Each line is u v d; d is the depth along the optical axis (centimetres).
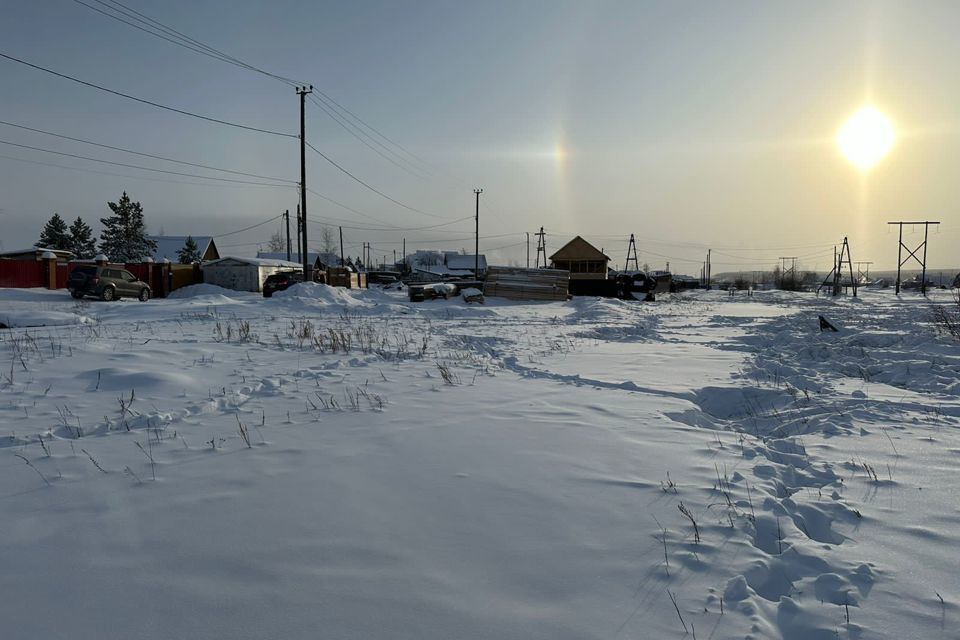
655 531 321
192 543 302
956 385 767
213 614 239
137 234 6078
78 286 2662
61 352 874
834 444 513
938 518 344
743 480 405
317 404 630
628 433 529
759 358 1084
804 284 9469
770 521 336
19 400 611
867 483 408
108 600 248
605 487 389
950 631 230
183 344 1033
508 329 1714
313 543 303
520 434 520
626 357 1101
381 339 1298
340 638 224
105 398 625
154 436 500
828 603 253
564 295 3319
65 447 466
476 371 881
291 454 452
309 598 251
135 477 398
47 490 373
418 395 687
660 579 270
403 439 498
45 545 298
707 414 682
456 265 10000
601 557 291
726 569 279
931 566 285
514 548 300
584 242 4772
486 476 408
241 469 416
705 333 1688
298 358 938
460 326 1784
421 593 256
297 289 2558
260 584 262
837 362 1031
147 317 1762
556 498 369
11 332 1232
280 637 224
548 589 261
